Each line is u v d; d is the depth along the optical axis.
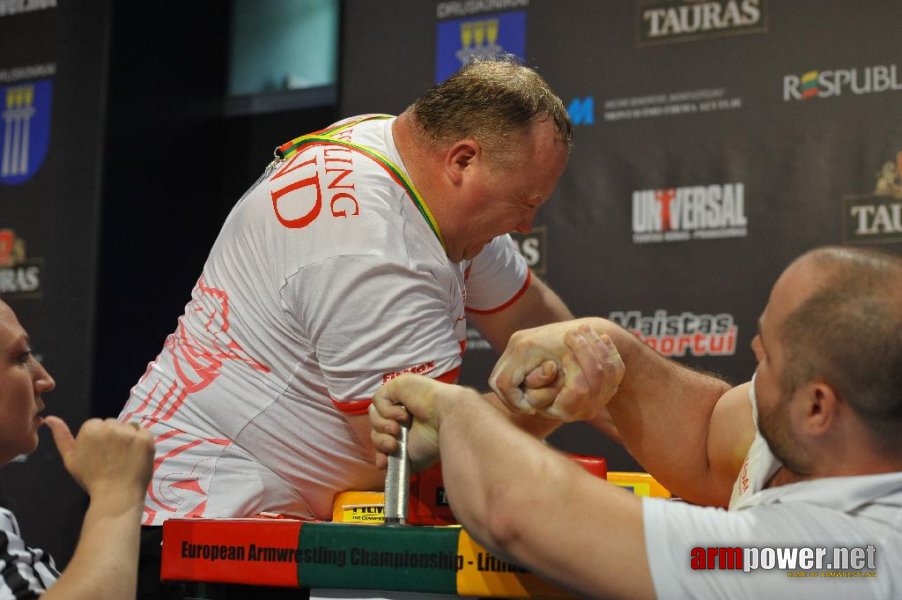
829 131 2.71
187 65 3.79
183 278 3.76
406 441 1.13
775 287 1.01
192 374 1.66
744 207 2.77
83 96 3.48
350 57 3.19
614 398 1.36
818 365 0.95
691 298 2.80
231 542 1.08
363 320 1.52
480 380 2.96
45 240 3.45
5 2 3.59
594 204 2.91
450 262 1.69
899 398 0.93
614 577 0.94
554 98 1.67
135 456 1.11
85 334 3.36
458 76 1.66
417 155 1.64
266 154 3.92
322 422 1.63
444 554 1.01
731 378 2.75
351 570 1.04
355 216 1.55
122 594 1.04
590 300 2.89
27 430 1.24
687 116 2.84
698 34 2.85
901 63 2.66
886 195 2.64
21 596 1.11
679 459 1.35
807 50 2.74
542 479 0.97
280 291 1.58
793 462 0.99
